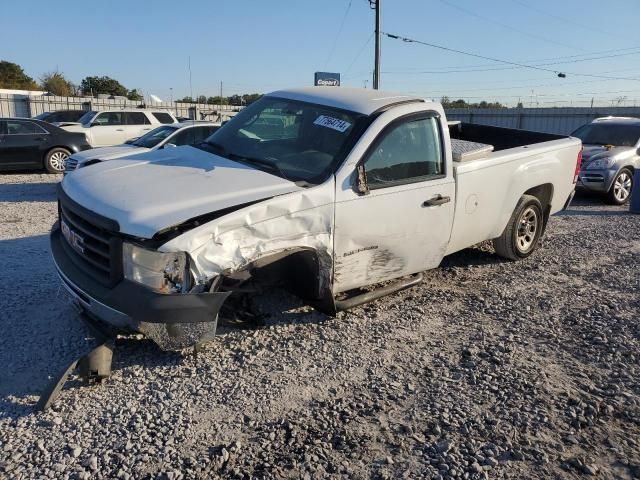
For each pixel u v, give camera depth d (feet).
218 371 12.76
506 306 17.46
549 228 29.48
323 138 15.29
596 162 37.81
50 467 9.52
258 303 16.44
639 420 11.45
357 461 9.94
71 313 15.37
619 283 19.95
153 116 62.28
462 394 12.23
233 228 12.26
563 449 10.44
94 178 14.03
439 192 16.62
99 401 11.44
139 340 13.78
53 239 14.60
